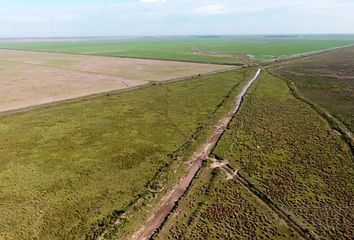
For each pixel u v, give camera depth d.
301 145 31.05
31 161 28.09
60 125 37.12
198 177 25.30
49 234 18.81
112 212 20.91
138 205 21.38
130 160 28.44
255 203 21.86
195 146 31.06
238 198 22.45
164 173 25.69
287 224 19.67
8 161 28.03
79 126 36.88
